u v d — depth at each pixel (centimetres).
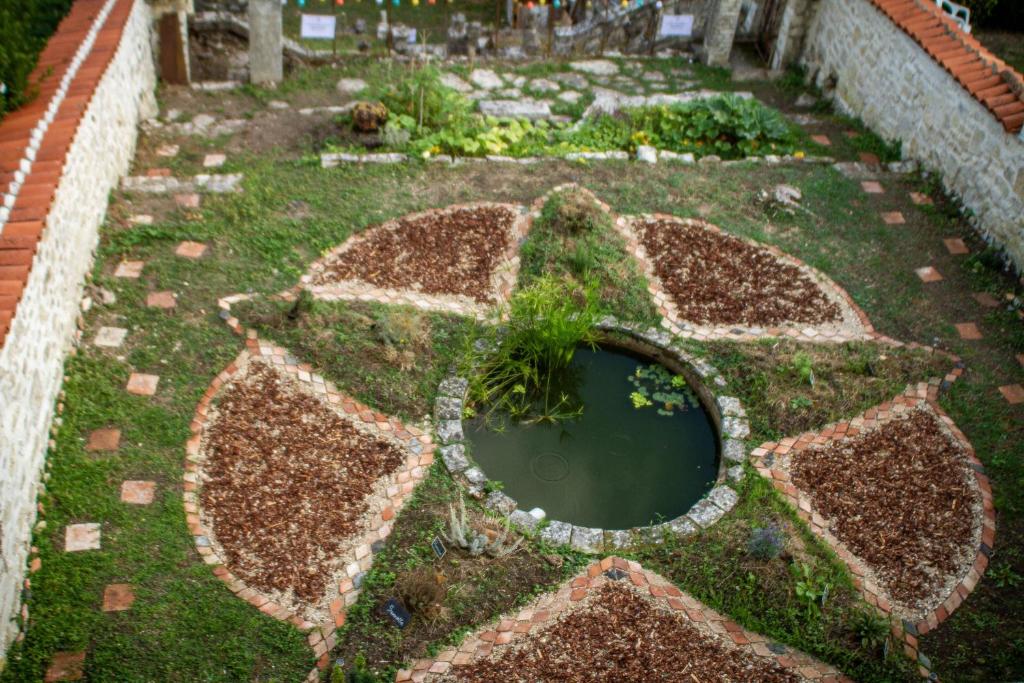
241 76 1213
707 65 1312
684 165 1063
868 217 994
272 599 597
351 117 1064
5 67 784
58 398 688
